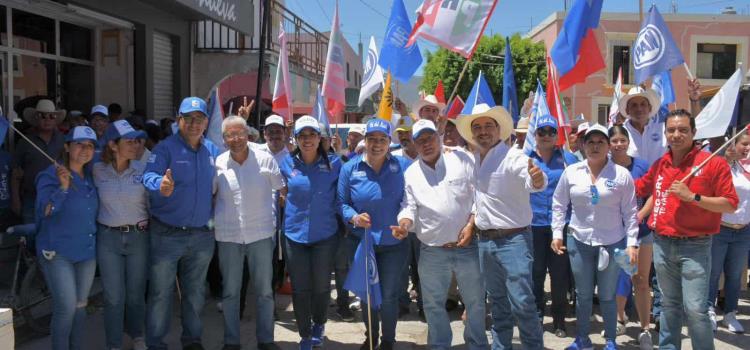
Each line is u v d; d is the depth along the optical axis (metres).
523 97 27.98
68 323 4.30
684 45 27.77
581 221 4.86
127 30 9.03
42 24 7.94
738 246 5.65
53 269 4.25
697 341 4.25
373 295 4.54
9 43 7.32
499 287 4.57
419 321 6.05
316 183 4.79
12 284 5.19
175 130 5.50
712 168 4.14
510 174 4.27
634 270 4.57
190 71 10.58
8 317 3.31
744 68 27.62
